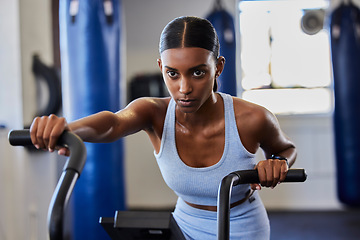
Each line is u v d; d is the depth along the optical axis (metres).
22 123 3.96
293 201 7.07
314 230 5.73
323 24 7.01
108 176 4.13
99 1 4.16
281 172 1.42
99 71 4.13
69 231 4.34
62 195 0.97
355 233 5.55
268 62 7.10
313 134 7.03
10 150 3.95
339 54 6.26
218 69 1.56
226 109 1.68
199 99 1.41
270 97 7.10
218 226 1.23
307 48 7.05
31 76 3.98
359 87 6.25
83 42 4.12
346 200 6.45
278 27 7.09
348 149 6.34
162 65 1.45
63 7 4.21
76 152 1.08
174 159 1.70
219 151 1.69
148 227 1.29
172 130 1.69
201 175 1.68
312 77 7.06
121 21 4.34
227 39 5.94
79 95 4.12
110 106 4.16
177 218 1.84
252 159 1.71
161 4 7.30
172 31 1.40
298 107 7.08
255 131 1.68
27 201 4.03
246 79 7.14
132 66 7.30
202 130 1.68
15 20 3.95
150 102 1.70
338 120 6.36
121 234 1.34
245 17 7.13
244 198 1.76
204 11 7.28
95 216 4.11
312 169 7.02
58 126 1.14
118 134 1.52
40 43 4.05
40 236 4.20
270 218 6.46
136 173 7.32
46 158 4.27
